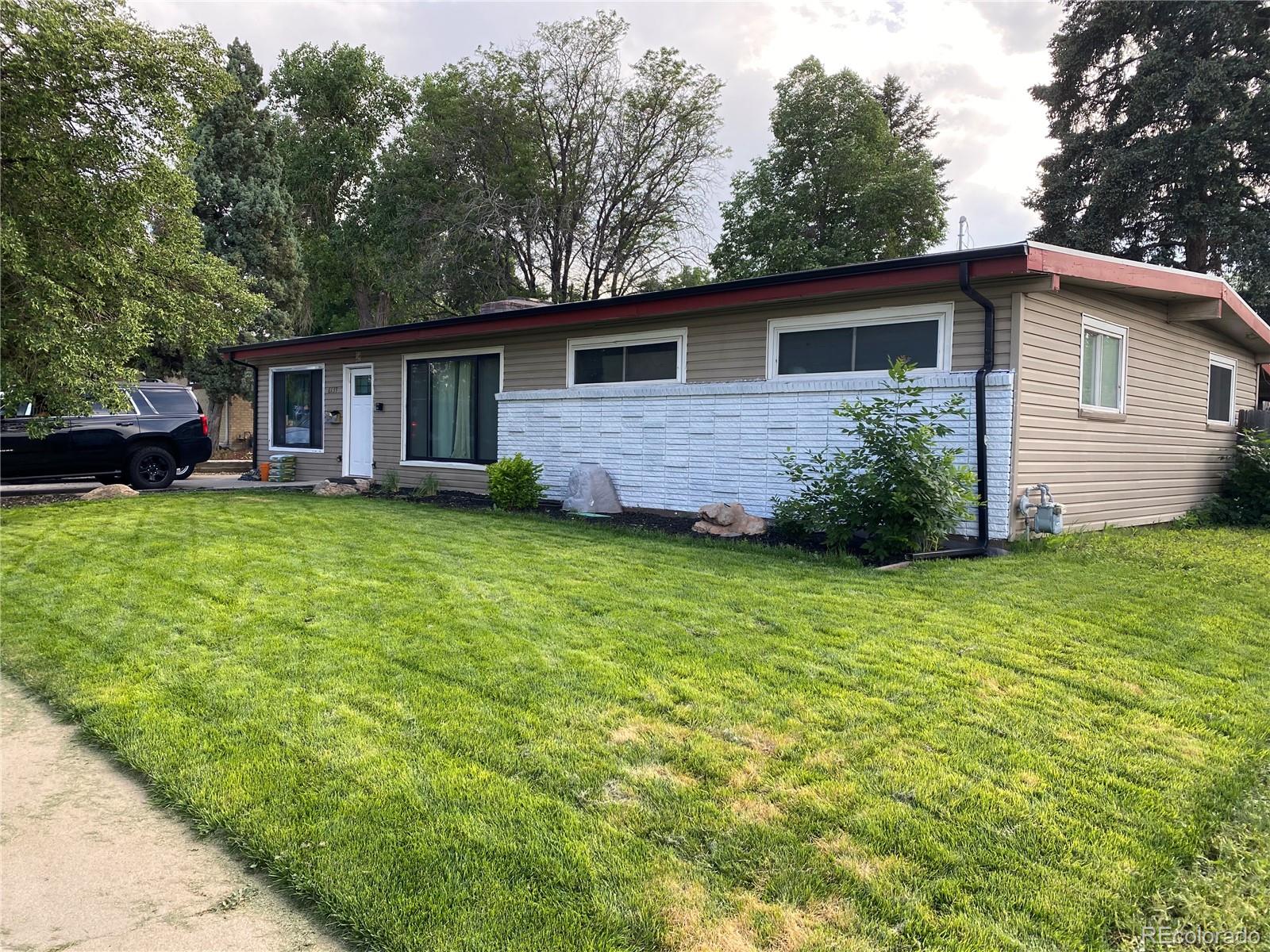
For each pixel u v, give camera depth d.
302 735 2.95
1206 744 2.98
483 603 4.82
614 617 4.52
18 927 1.96
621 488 9.68
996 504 6.93
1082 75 25.66
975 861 2.20
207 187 22.45
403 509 9.68
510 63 28.56
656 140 29.19
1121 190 22.88
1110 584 5.57
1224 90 21.47
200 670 3.63
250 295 12.12
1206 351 11.41
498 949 1.84
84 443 11.39
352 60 32.34
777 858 2.19
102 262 9.35
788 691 3.41
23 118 8.63
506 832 2.31
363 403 13.62
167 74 9.60
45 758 2.88
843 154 26.88
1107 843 2.29
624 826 2.35
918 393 6.60
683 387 8.97
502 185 28.83
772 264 27.42
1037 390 7.29
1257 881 2.13
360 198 33.75
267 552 6.40
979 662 3.80
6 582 5.32
